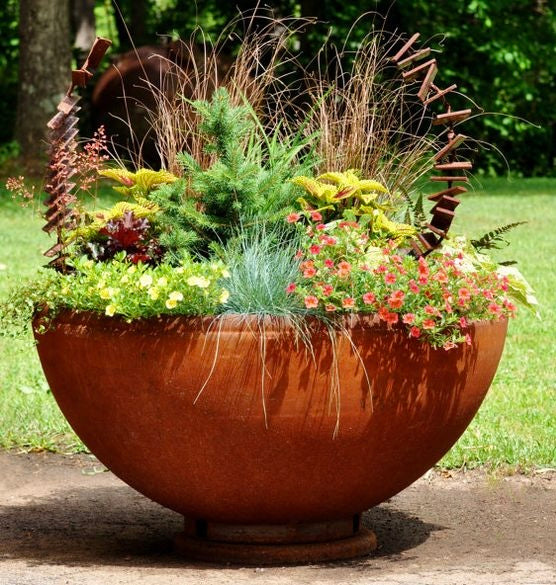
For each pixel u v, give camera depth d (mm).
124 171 4957
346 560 4363
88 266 4195
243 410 3922
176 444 4031
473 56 27359
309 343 3895
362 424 4004
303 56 23000
